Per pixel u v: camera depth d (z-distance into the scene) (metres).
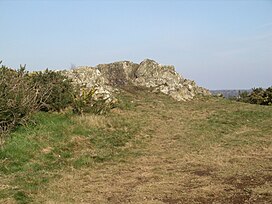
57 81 13.00
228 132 12.17
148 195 6.03
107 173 7.54
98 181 6.94
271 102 25.91
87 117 11.91
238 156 8.93
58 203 5.59
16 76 10.62
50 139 9.42
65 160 8.26
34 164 7.65
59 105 12.23
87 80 16.39
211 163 8.24
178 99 19.62
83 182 6.83
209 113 15.83
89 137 10.27
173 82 21.69
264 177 6.93
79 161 8.23
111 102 14.38
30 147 8.54
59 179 6.91
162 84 21.33
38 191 6.11
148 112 15.30
